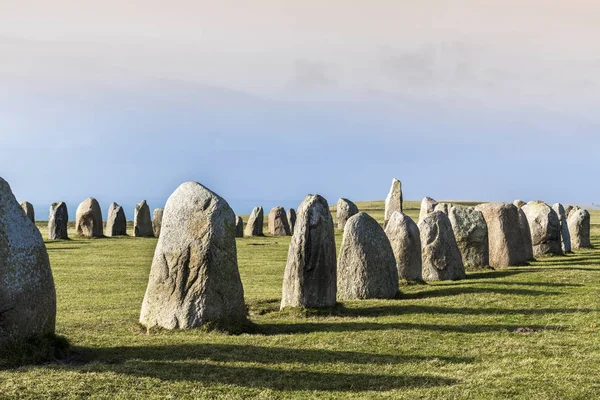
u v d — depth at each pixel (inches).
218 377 465.1
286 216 2274.9
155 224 2142.0
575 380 463.2
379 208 3543.3
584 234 1558.8
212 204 636.7
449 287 913.5
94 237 2022.6
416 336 605.9
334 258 765.9
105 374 455.2
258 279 1066.1
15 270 475.2
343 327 652.1
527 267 1123.9
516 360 524.4
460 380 469.7
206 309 621.6
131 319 699.4
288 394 435.5
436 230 1031.6
